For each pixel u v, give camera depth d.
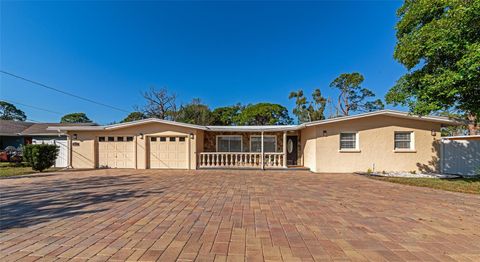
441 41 8.07
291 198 6.47
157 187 8.16
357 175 11.83
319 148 13.13
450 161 12.77
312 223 4.33
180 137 14.91
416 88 9.98
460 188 8.08
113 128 14.94
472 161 12.54
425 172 12.86
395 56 10.50
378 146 13.11
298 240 3.53
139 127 15.02
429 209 5.36
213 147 16.55
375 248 3.26
